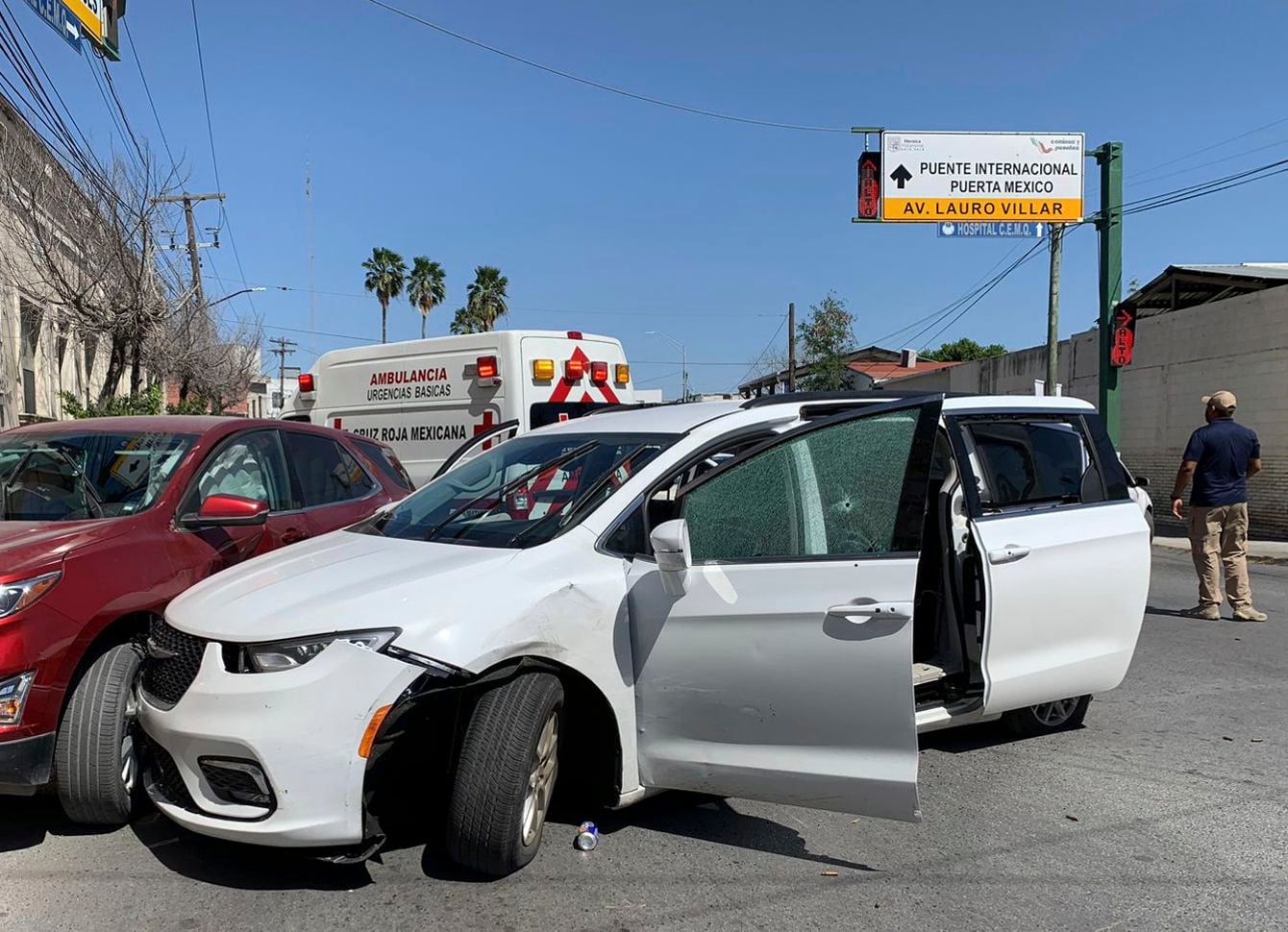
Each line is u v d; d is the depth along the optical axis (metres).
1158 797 4.34
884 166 17.88
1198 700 5.88
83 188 14.93
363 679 3.10
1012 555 4.30
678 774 3.61
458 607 3.25
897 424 3.61
